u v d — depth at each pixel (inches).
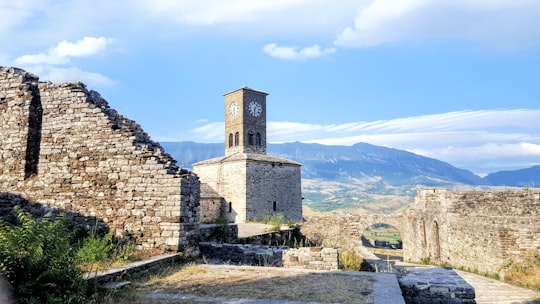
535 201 975.0
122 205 585.3
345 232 1348.4
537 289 653.3
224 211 1690.5
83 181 609.0
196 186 613.9
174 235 554.9
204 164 1818.4
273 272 462.6
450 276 462.3
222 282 402.6
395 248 1974.7
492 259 817.5
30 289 292.4
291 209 1814.7
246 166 1627.7
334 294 343.9
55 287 306.5
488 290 650.8
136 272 434.6
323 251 575.8
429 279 443.2
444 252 1075.3
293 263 580.7
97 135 615.5
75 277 327.3
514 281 722.2
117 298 333.4
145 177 581.0
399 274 480.1
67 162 622.2
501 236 794.2
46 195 619.8
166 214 563.2
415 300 417.7
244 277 430.6
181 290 364.8
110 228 583.2
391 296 335.6
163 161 599.2
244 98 2154.3
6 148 649.0
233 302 318.7
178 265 511.8
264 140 2237.9
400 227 1438.2
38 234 324.8
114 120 645.3
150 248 560.7
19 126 645.3
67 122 633.6
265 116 2260.1
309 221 1357.0
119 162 597.6
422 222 1243.8
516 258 773.9
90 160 612.4
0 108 661.3
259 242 885.8
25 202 623.8
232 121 2197.3
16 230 320.5
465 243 943.7
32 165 643.5
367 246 2020.2
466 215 943.0
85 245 472.1
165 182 570.6
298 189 1870.1
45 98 652.7
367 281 404.5
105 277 378.6
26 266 298.7
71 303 308.7
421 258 1225.4
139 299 330.3
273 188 1736.0
